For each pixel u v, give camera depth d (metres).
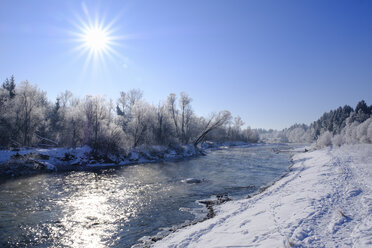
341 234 8.17
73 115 42.25
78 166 33.09
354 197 13.11
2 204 15.90
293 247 7.39
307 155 50.12
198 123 81.94
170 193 19.66
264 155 57.53
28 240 10.98
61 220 13.43
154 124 54.12
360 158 31.81
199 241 9.58
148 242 10.77
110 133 39.25
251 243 8.35
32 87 38.00
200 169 33.31
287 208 12.03
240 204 15.33
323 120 160.00
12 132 35.59
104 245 10.62
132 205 16.36
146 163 40.41
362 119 101.75
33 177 25.55
